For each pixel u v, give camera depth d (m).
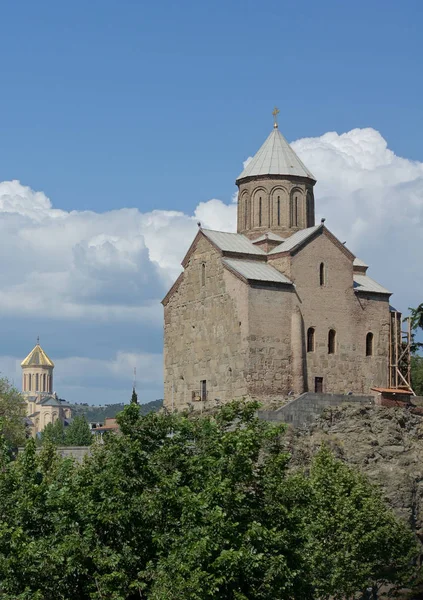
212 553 41.25
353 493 62.00
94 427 153.50
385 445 73.50
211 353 79.94
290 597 45.72
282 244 81.75
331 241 81.25
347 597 61.22
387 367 83.19
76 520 42.94
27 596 40.28
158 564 41.38
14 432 105.31
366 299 82.69
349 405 75.44
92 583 41.84
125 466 44.19
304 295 79.19
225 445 44.75
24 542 41.50
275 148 87.25
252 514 44.59
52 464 60.78
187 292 83.38
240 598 40.91
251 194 85.94
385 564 64.69
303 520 48.94
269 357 76.88
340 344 80.69
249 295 76.69
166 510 43.12
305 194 86.31
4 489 44.44
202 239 82.19
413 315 96.69
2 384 108.25
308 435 72.81
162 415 47.41
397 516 69.81
